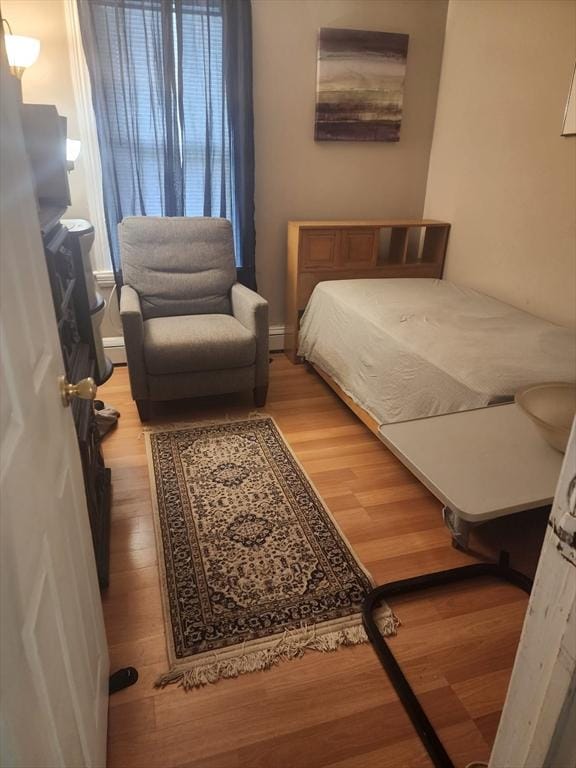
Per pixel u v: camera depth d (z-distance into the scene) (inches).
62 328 57.2
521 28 107.1
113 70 107.2
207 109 116.0
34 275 32.8
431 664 55.2
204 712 49.8
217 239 117.7
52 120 66.9
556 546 20.1
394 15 124.8
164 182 118.6
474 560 69.9
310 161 131.8
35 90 107.3
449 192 134.7
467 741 47.9
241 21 111.2
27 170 33.6
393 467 91.0
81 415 61.9
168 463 90.2
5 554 21.5
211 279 116.8
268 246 136.3
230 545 71.3
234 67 114.2
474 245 127.6
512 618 61.1
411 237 146.7
